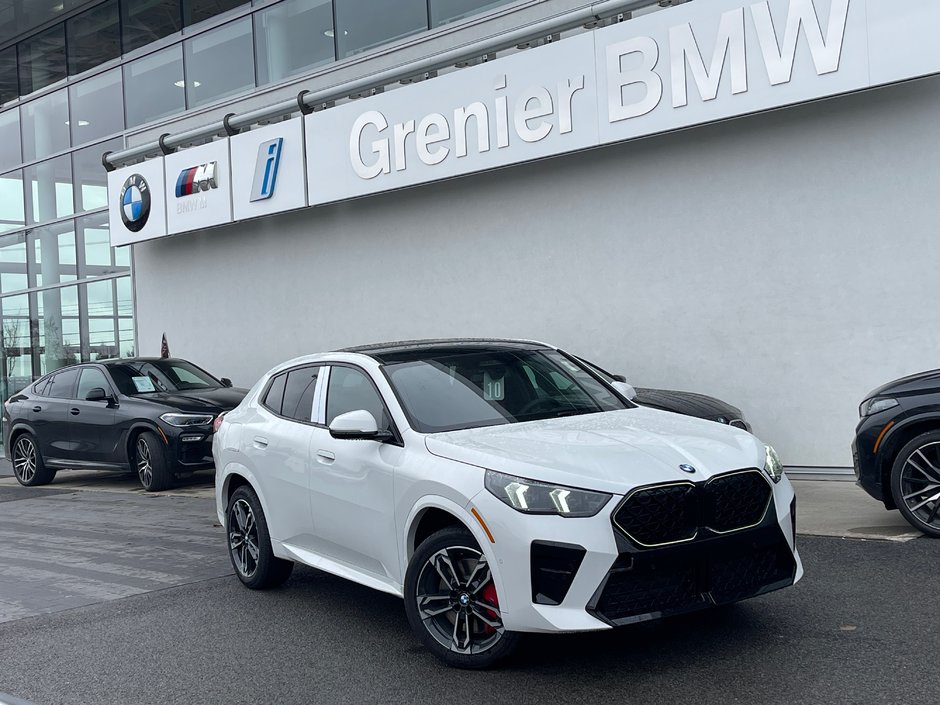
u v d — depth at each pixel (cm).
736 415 857
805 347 999
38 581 754
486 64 1177
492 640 457
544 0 1183
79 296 1877
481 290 1261
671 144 1082
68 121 1914
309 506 588
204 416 1222
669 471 438
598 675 447
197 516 1019
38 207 1972
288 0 1534
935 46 861
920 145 923
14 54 2022
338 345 1436
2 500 1295
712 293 1060
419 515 488
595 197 1146
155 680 496
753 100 966
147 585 712
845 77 908
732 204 1041
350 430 516
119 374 1334
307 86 1478
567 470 437
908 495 666
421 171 1252
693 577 435
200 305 1639
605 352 1147
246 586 678
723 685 424
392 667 486
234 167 1489
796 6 932
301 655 518
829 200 977
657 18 1030
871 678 420
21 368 2009
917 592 542
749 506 453
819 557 639
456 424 525
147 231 1645
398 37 1373
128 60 1798
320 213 1448
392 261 1359
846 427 977
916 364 936
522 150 1150
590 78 1086
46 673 521
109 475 1516
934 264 921
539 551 427
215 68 1655
